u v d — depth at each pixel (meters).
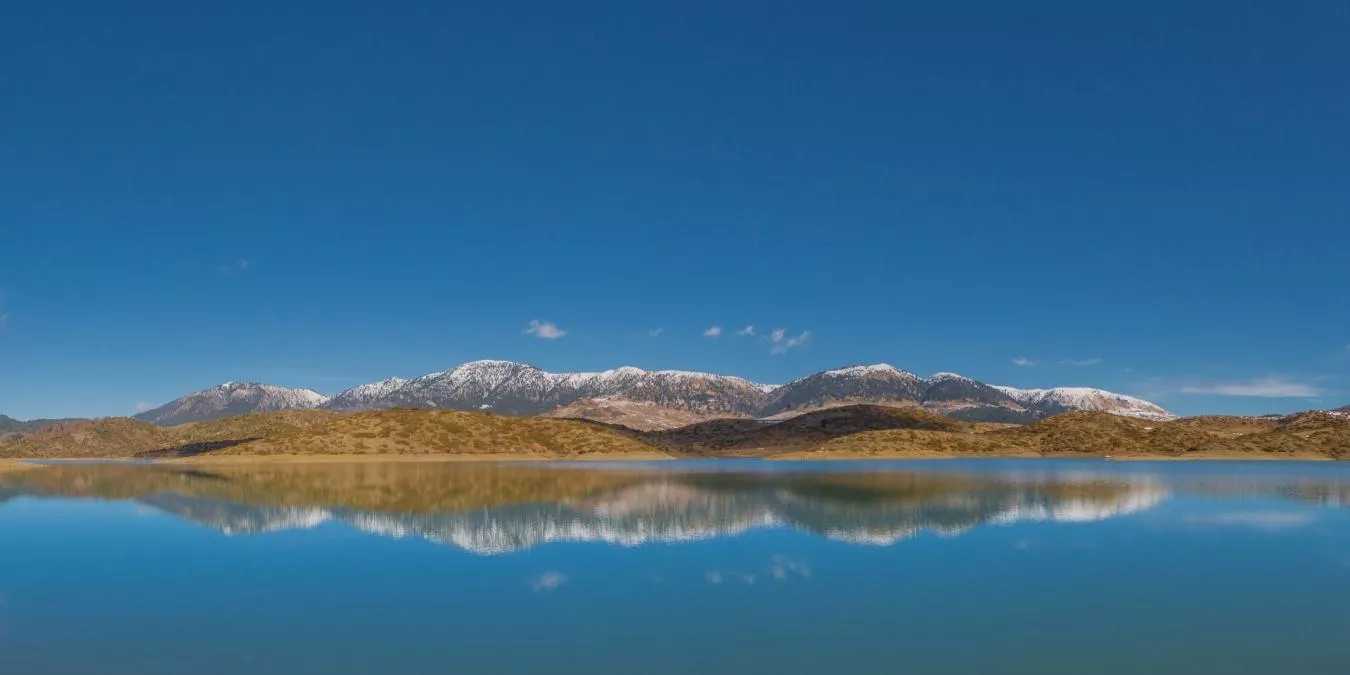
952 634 29.77
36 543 51.38
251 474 126.81
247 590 37.09
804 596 35.66
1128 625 30.97
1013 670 25.94
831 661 26.78
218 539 52.44
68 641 29.16
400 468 146.75
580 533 54.31
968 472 134.88
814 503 74.31
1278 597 35.53
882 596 35.53
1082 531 55.66
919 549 47.69
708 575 40.00
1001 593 36.22
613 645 28.48
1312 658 27.09
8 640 29.30
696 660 26.88
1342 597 35.56
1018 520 61.59
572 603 34.47
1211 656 27.27
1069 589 36.97
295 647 28.42
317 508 70.38
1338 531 56.25
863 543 50.09
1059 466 165.75
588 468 149.38
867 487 95.38
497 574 40.34
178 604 34.47
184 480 111.38
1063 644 28.59
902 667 26.14
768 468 152.12
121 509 71.38
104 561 44.53
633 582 38.38
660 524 58.81
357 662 26.78
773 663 26.66
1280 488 95.38
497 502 75.06
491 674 25.62
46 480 114.50
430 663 26.66
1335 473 133.75
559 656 27.36
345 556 45.75
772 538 52.03
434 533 54.38
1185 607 33.69
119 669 26.14
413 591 36.69
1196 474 130.00
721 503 73.88
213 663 26.73
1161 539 52.00
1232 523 60.34
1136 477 119.50
